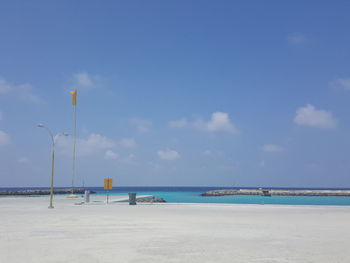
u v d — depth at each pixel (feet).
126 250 41.83
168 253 40.14
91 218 81.71
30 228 62.64
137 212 101.65
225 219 81.20
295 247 44.32
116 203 155.94
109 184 157.28
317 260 36.91
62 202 159.84
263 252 40.98
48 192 418.31
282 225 69.31
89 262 35.47
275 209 120.37
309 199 312.91
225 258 37.60
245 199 303.68
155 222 73.31
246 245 45.60
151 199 226.17
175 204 151.12
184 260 36.52
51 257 37.81
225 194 425.28
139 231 59.00
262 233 57.26
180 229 61.82
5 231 58.70
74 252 40.57
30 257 37.78
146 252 40.65
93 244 46.03
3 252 40.55
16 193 372.99
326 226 67.82
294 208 126.93
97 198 203.21
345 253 40.63
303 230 61.46
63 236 53.11
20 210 108.78
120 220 77.25
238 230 61.00
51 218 81.51
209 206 136.98
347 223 73.82
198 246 44.70
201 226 66.49
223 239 50.57
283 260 36.81
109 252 40.63
